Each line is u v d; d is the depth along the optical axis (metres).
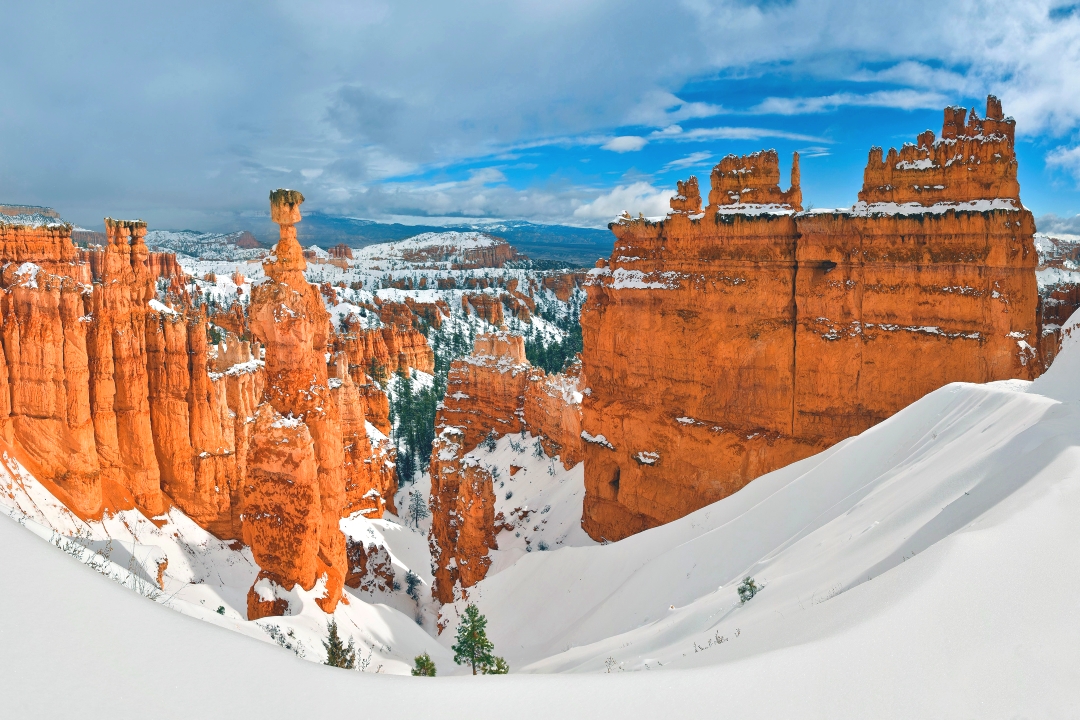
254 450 34.28
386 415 110.62
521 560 47.19
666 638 22.03
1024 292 34.34
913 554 14.53
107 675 6.36
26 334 36.53
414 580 61.50
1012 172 34.91
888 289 37.41
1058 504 11.84
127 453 41.88
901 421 30.61
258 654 7.25
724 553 30.08
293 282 35.56
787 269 40.78
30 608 6.83
